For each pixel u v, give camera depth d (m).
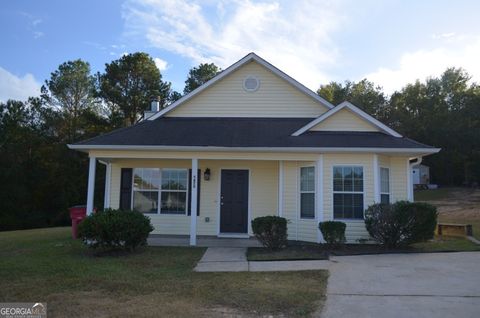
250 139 13.13
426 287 7.06
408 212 11.01
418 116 51.91
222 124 14.95
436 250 10.92
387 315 5.60
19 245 12.59
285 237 11.45
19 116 41.22
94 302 6.18
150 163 14.80
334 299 6.38
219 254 10.65
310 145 12.46
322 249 11.33
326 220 12.43
